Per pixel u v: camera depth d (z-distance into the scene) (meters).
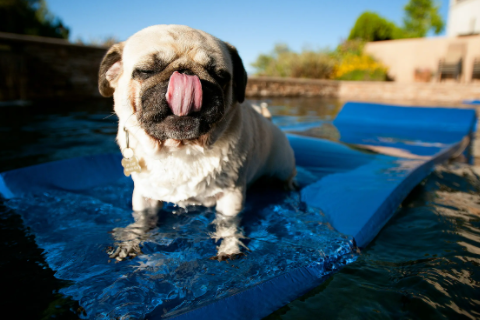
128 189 0.63
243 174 0.50
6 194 0.57
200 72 0.38
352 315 0.31
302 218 0.52
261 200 0.60
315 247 0.42
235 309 0.30
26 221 0.48
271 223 0.50
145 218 0.50
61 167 0.65
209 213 0.52
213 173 0.46
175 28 0.43
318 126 1.36
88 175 0.66
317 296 0.33
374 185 0.61
